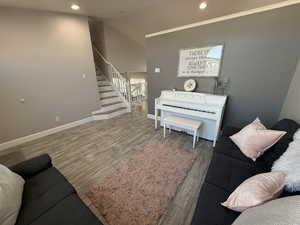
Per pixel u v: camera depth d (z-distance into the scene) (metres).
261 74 2.30
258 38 2.21
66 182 1.29
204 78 2.86
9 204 0.94
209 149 2.55
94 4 2.86
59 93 3.41
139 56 6.05
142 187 1.75
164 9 3.27
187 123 2.60
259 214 0.74
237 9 3.01
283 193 0.99
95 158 2.36
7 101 2.72
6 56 2.62
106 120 4.15
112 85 5.12
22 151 2.63
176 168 2.08
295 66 2.02
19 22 2.68
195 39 2.78
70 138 3.08
